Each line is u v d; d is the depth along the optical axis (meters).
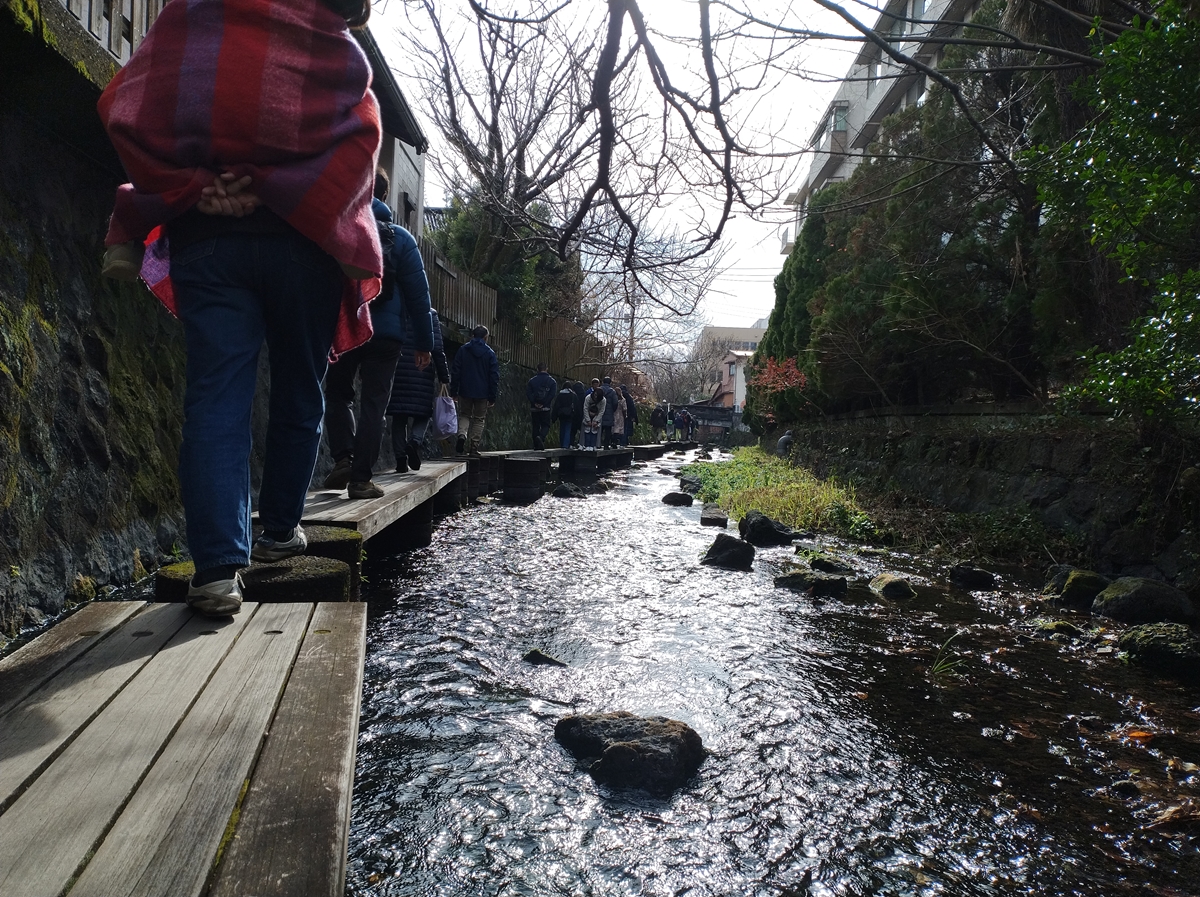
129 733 1.36
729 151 3.79
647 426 39.81
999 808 2.24
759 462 18.55
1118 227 4.44
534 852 1.91
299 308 2.15
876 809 2.20
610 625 4.02
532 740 2.54
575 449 16.02
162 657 1.76
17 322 3.23
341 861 1.02
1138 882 1.88
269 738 1.36
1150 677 3.55
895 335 10.43
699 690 3.10
